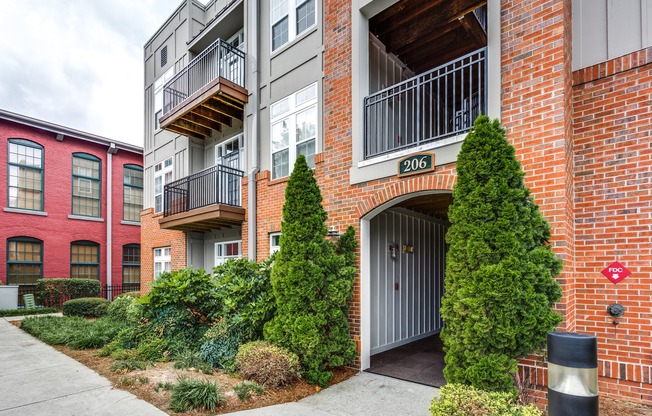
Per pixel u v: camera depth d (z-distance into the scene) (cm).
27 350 664
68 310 1074
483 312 333
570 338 252
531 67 407
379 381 502
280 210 748
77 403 408
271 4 830
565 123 383
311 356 478
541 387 374
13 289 1245
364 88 584
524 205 361
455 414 295
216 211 798
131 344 628
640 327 381
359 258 562
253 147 819
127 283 1703
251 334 552
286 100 771
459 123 660
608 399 390
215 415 380
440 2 582
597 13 425
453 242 372
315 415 386
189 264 1031
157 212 1194
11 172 1397
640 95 392
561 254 372
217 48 851
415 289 802
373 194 544
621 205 397
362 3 577
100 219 1628
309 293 481
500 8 433
